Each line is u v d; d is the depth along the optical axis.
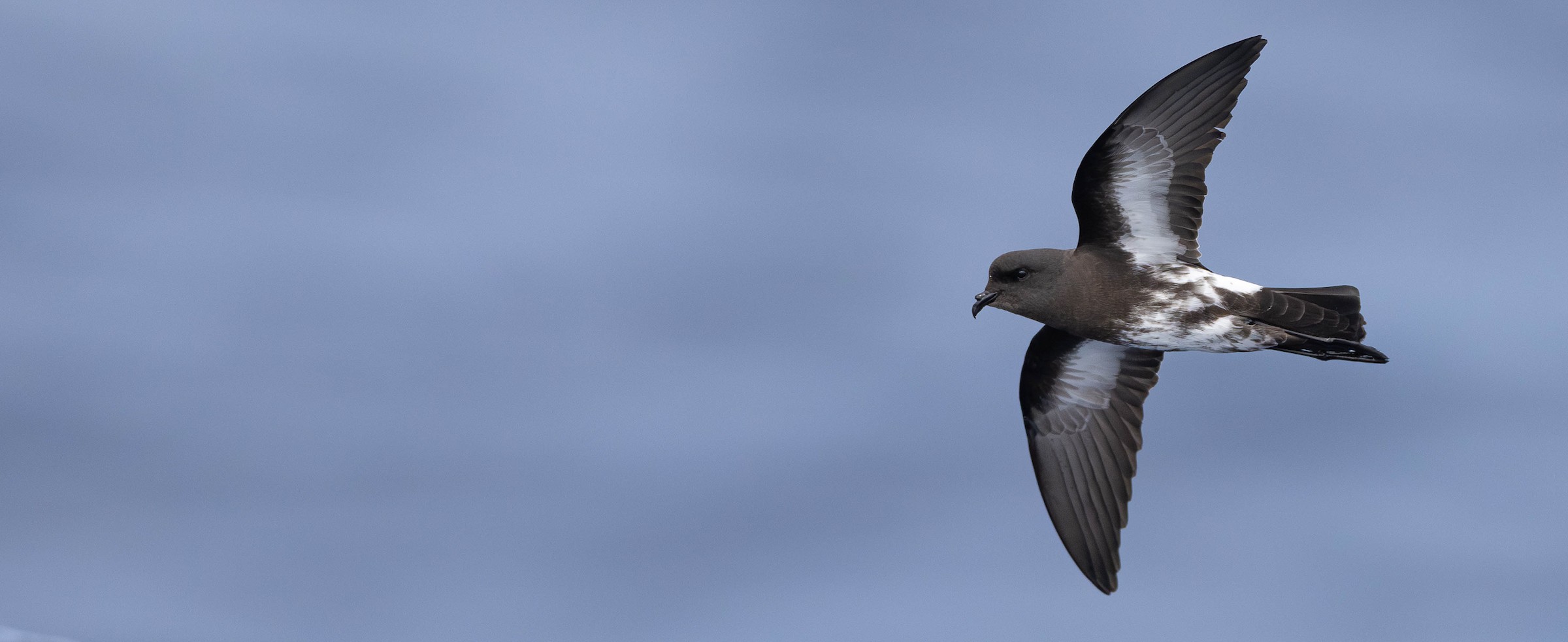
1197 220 10.64
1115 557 11.79
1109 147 10.59
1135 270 10.92
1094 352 11.94
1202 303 10.74
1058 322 11.27
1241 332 10.73
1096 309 11.03
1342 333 10.66
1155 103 10.39
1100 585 11.76
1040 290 11.16
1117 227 10.91
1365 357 10.70
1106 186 10.76
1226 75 10.36
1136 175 10.66
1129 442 11.89
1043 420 12.20
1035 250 11.32
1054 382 12.11
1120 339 11.23
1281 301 10.66
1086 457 12.04
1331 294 10.67
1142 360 11.95
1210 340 10.89
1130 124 10.47
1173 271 10.81
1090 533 11.93
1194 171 10.52
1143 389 11.94
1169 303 10.83
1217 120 10.43
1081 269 11.04
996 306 11.45
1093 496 11.97
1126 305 10.95
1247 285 10.73
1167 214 10.70
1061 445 12.14
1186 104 10.40
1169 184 10.62
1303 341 10.70
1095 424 12.05
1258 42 10.26
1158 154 10.55
